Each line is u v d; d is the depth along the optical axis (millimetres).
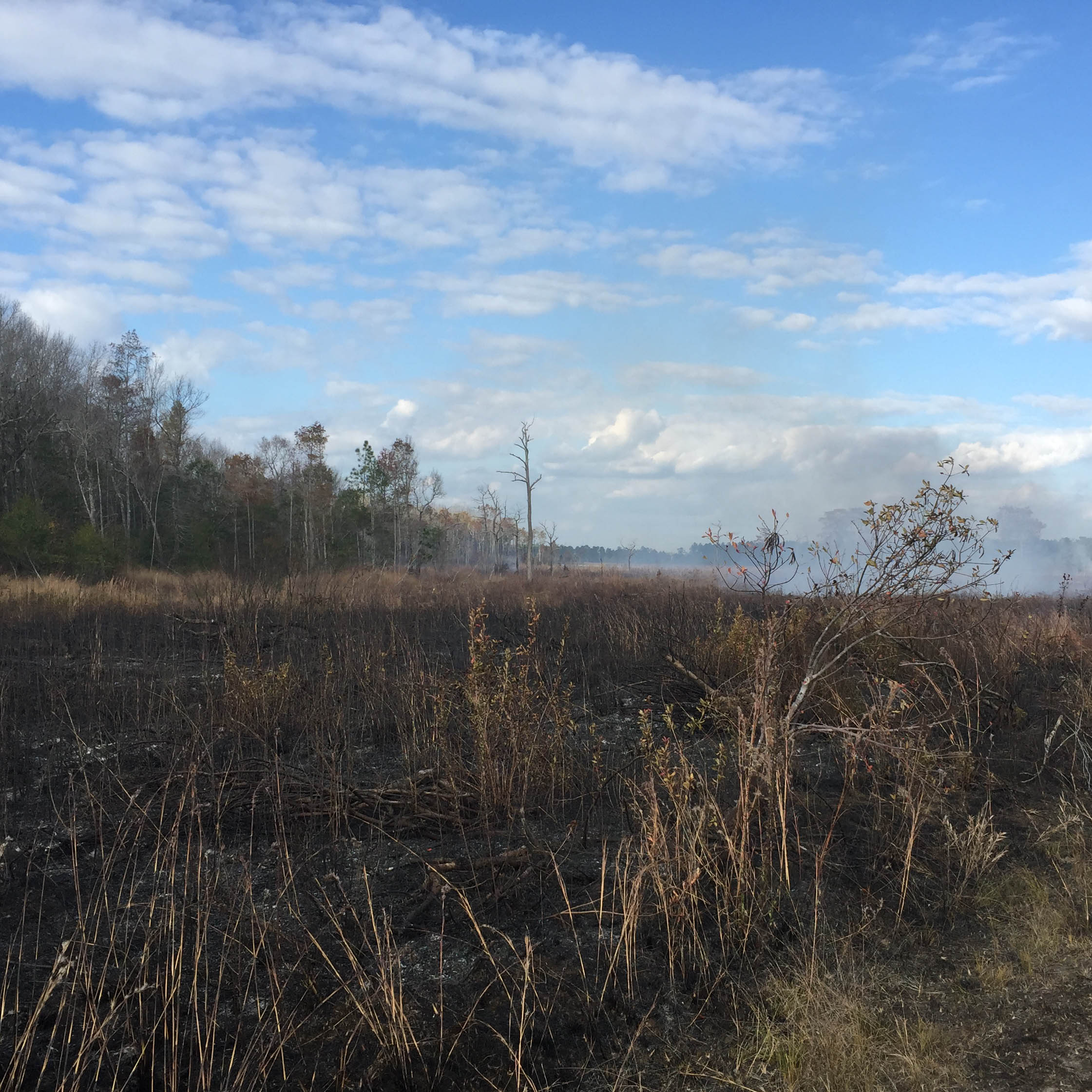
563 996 3328
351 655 9711
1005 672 7855
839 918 3998
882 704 6086
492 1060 2961
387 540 52531
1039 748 6621
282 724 7027
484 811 5047
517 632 11977
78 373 48000
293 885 4082
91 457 44688
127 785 5430
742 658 7500
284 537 47438
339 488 55969
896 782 5516
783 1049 3000
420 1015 3195
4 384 40906
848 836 4891
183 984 3350
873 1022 3172
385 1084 2820
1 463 39562
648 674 8750
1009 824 5188
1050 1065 2902
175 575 29406
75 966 3283
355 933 3764
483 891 4168
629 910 3512
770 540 4938
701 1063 2967
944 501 4578
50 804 5289
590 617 13258
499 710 5809
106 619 15078
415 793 5168
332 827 4957
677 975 3516
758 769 4398
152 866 4441
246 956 3568
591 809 5266
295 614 14336
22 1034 3023
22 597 18531
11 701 7676
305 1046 3002
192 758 5234
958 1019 3215
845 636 6281
